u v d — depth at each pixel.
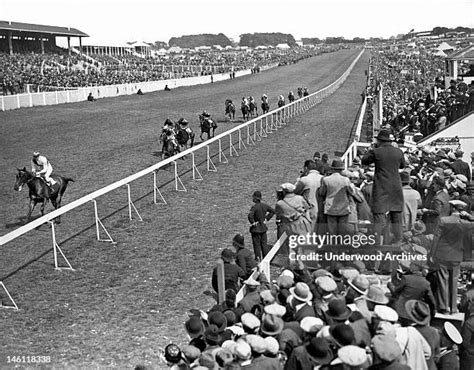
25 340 9.24
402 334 5.84
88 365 8.42
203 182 20.44
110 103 47.12
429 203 10.71
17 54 68.56
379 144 9.40
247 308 7.63
